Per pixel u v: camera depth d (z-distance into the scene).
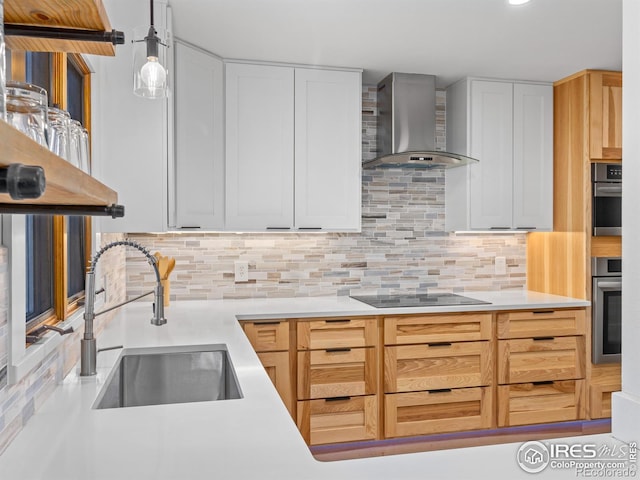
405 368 3.32
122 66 2.63
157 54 1.61
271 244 3.80
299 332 3.19
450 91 4.00
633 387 0.97
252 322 3.12
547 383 3.53
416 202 4.04
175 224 2.90
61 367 1.67
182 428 1.25
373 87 3.97
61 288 1.79
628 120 0.98
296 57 3.37
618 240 3.70
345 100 3.60
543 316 3.53
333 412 3.23
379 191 3.97
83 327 2.02
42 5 0.82
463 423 3.39
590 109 3.60
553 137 3.93
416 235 4.04
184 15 2.70
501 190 3.82
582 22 2.81
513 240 4.20
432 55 3.33
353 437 3.25
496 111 3.80
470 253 4.14
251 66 3.43
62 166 0.54
